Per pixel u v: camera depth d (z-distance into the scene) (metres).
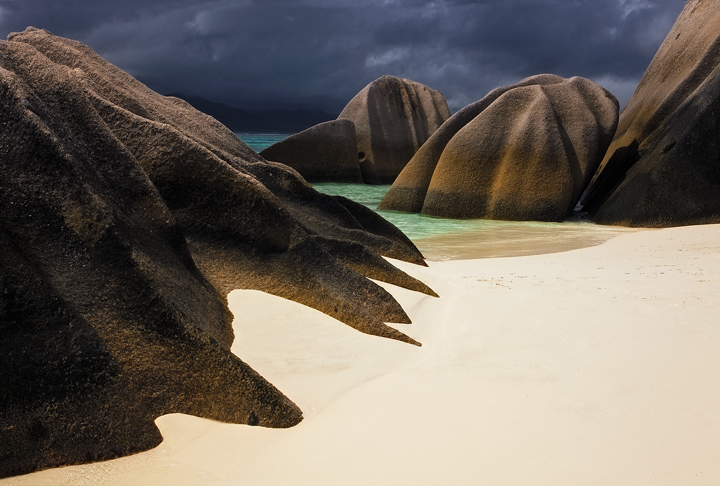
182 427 2.74
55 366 2.60
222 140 6.62
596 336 3.69
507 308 4.49
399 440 2.54
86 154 3.80
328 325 4.01
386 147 24.86
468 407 2.82
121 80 6.13
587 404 2.75
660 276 5.67
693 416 2.54
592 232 11.20
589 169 13.57
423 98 26.36
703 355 3.23
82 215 3.21
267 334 3.77
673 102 13.90
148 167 4.47
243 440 2.68
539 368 3.25
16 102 3.32
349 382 3.34
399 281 5.39
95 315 2.96
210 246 4.43
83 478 2.36
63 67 4.74
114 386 2.67
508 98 14.20
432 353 3.71
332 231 6.26
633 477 2.11
